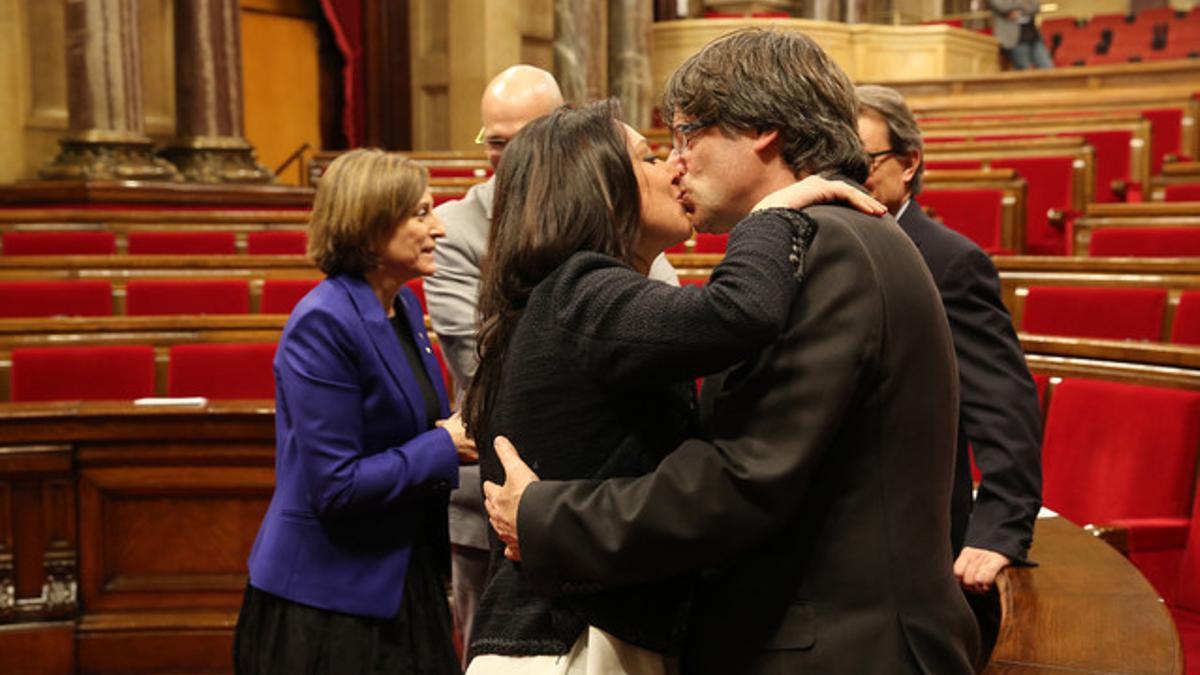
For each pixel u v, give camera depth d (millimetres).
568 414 1295
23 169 8461
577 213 1364
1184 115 8797
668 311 1205
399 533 2260
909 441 1247
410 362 2412
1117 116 8156
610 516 1216
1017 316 4508
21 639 3189
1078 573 1915
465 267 2412
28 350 3988
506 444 1331
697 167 1394
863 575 1235
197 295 5051
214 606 3256
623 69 11188
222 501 3246
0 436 3137
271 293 5016
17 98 8414
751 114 1344
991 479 1909
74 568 3227
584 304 1275
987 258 2000
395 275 2314
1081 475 2953
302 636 2207
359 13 11031
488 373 1394
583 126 1412
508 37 10508
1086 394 2984
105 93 8188
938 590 1258
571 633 1314
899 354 1237
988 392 1931
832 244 1235
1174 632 1653
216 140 8875
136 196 7945
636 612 1294
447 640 2309
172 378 3938
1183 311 3842
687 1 11898
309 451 2160
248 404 3242
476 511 2371
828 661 1224
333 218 2248
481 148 10453
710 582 1313
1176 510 2748
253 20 10570
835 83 1372
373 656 2225
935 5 14148
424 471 2189
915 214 2115
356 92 11031
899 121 2096
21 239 6766
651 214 1452
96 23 8133
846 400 1197
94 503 3230
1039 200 7180
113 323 4270
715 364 1192
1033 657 1564
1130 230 5105
